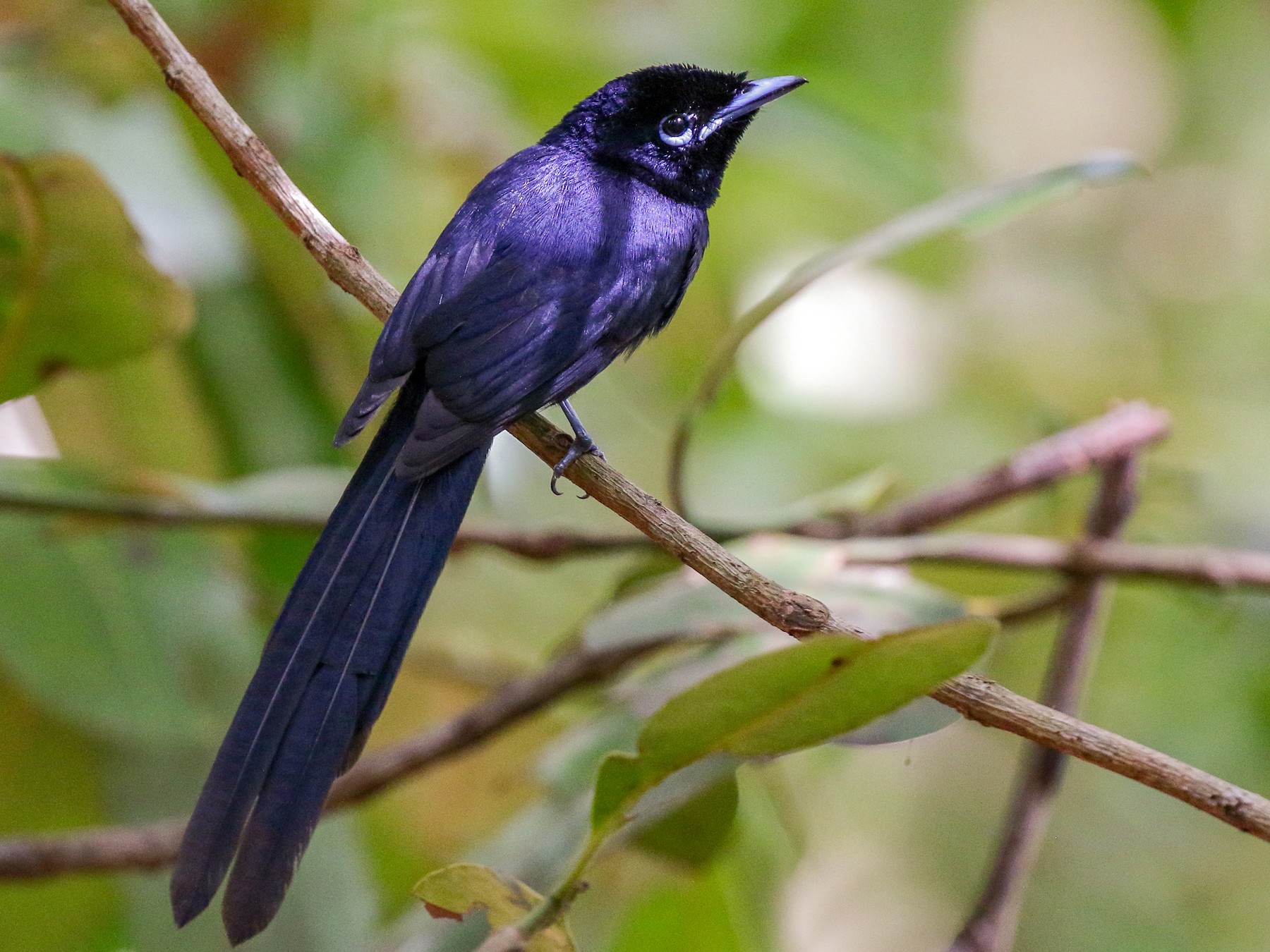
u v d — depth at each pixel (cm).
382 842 1075
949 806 1541
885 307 1428
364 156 1138
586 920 998
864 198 1378
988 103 1953
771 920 1025
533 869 845
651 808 624
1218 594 998
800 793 1395
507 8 1298
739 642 850
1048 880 1459
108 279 877
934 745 1568
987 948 887
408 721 1159
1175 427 1541
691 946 979
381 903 1058
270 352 1073
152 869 874
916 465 1416
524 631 1273
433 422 753
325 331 1095
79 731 978
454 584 1252
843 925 1459
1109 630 1380
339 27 1159
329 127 1125
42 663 916
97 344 905
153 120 1016
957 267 1530
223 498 938
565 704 1059
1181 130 1973
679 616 827
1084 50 1966
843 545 910
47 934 986
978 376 1560
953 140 1627
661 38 1377
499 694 938
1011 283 1769
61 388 1041
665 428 1419
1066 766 920
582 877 545
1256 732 1346
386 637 693
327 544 721
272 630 689
